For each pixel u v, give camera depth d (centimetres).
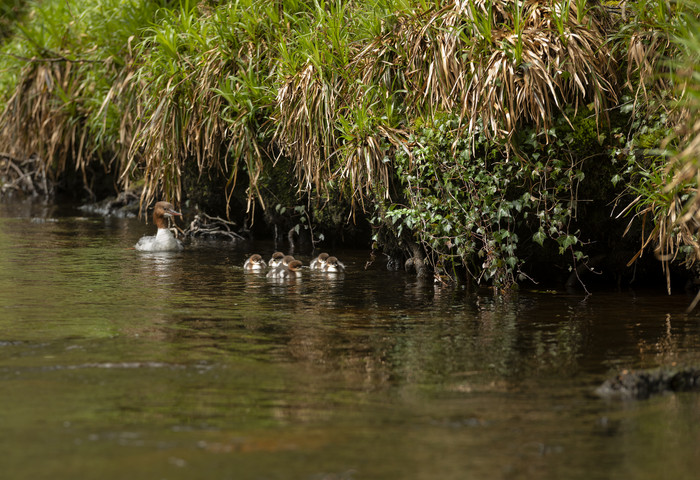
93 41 2248
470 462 563
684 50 1088
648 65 1144
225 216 1950
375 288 1259
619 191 1217
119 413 654
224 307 1097
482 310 1080
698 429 625
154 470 546
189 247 1753
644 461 566
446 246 1295
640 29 1162
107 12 2170
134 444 590
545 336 923
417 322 1003
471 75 1179
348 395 706
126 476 537
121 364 795
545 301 1143
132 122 1981
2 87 2661
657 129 1141
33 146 2434
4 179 2916
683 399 700
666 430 624
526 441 601
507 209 1200
